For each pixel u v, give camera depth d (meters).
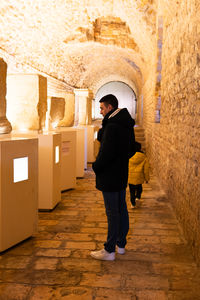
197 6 2.99
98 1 7.63
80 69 12.90
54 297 2.20
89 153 9.45
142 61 10.85
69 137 5.64
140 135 12.34
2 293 2.25
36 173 3.40
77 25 9.07
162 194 5.54
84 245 3.16
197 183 2.87
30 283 2.39
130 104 21.94
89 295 2.23
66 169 5.64
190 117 3.29
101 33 9.92
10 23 6.82
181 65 3.94
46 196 4.37
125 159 2.69
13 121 4.34
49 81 9.81
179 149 4.01
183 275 2.55
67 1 7.57
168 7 5.18
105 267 2.68
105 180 2.63
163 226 3.82
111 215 2.72
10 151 2.96
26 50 7.98
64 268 2.65
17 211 3.12
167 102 5.38
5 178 2.92
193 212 3.01
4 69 3.21
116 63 14.74
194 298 2.21
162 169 6.00
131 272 2.59
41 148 4.29
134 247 3.15
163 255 2.96
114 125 2.55
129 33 9.86
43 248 3.09
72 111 7.03
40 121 4.44
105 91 22.02
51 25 8.17
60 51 9.87
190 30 3.35
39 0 6.89
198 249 2.73
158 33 7.25
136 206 4.73
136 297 2.21
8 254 2.94
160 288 2.34
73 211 4.42
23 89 4.25
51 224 3.84
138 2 6.76
